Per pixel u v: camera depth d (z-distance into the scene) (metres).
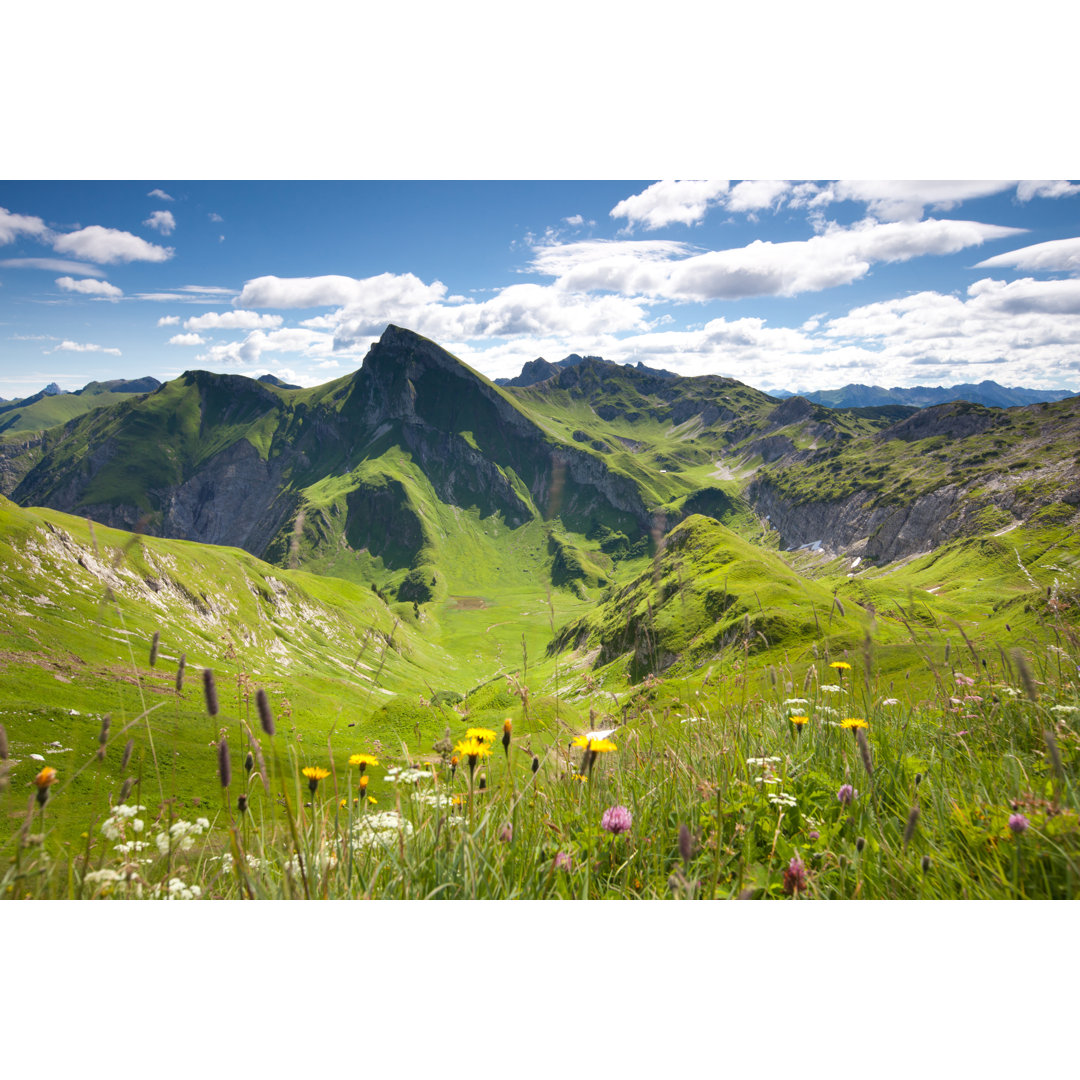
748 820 3.89
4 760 2.56
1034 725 4.70
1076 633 5.00
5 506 102.06
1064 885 3.18
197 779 12.83
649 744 4.84
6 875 2.46
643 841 3.76
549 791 4.28
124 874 2.62
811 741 4.91
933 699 5.51
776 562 110.94
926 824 3.73
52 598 88.94
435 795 3.58
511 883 3.66
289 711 3.31
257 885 3.00
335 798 3.32
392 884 3.52
